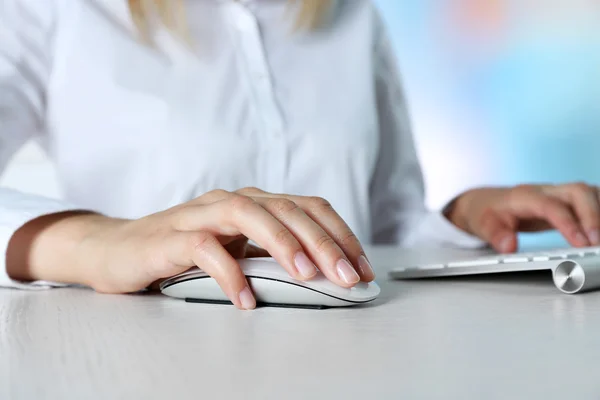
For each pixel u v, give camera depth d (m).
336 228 0.53
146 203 1.16
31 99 1.14
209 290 0.53
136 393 0.26
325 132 1.25
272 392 0.26
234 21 1.21
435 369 0.29
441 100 3.33
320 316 0.46
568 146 3.29
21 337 0.39
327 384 0.27
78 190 1.17
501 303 0.52
